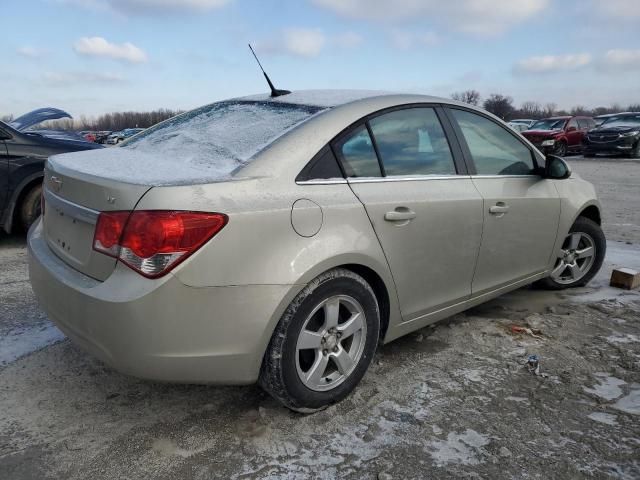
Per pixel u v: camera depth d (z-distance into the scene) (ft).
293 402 8.05
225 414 8.41
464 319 12.25
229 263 7.10
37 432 7.88
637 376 9.66
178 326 6.93
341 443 7.70
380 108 9.44
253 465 7.23
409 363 10.09
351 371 8.68
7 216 17.65
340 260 8.04
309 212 7.82
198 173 7.59
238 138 8.77
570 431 8.00
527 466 7.23
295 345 7.78
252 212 7.29
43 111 24.53
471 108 11.28
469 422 8.20
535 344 10.94
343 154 8.64
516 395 8.98
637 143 61.82
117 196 7.05
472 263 10.59
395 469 7.14
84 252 7.59
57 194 8.38
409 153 9.64
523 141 12.32
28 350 10.39
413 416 8.35
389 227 8.82
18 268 15.67
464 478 7.00
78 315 7.30
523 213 11.58
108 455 7.41
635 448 7.63
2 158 17.25
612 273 14.82
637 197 32.30
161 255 6.75
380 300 9.25
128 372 7.11
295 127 8.54
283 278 7.45
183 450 7.53
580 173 46.52
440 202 9.64
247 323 7.30
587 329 11.73
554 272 13.79
